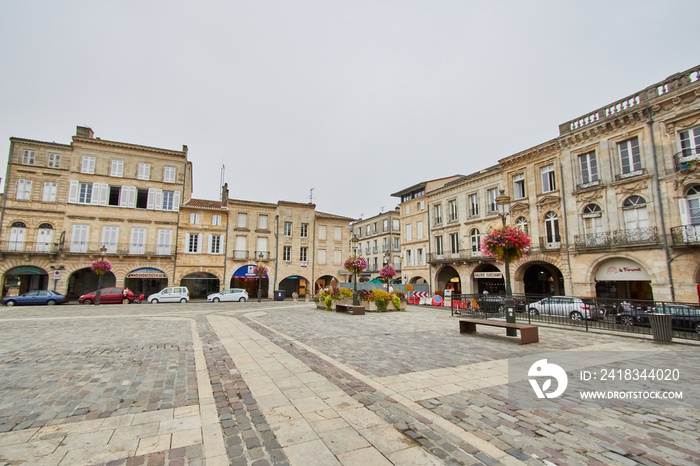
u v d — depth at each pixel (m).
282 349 8.46
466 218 31.11
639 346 9.07
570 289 22.03
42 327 12.70
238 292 31.95
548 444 3.55
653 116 18.42
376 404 4.67
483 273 28.59
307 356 7.66
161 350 8.38
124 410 4.48
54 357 7.59
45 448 3.45
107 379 5.89
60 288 29.77
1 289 28.38
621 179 19.58
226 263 36.28
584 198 21.58
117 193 33.66
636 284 21.06
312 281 39.88
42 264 29.62
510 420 4.16
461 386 5.46
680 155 17.36
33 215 29.98
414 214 38.38
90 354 7.91
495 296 17.88
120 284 31.91
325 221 41.66
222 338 10.16
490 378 5.92
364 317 16.59
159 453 3.38
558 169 23.33
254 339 9.98
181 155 35.72
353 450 3.41
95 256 31.25
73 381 5.77
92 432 3.83
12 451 3.38
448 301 25.30
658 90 18.38
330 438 3.67
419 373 6.22
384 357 7.55
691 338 10.14
